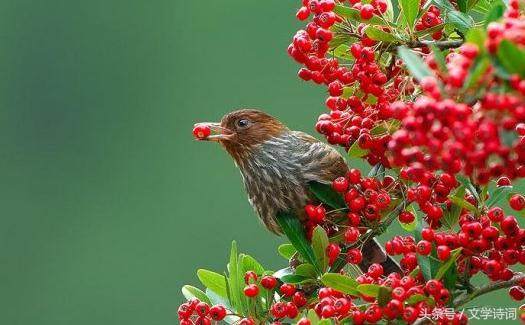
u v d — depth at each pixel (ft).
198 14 134.21
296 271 34.37
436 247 32.22
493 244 32.30
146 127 134.92
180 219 125.90
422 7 33.78
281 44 128.16
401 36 32.58
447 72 25.18
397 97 32.78
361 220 35.60
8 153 138.41
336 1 33.40
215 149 128.16
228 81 129.29
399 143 25.02
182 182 129.39
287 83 125.49
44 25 141.59
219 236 120.67
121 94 138.00
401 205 35.22
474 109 25.45
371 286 30.94
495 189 32.35
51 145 137.39
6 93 139.33
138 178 133.39
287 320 35.09
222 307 33.88
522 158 26.25
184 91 135.23
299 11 33.22
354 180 35.70
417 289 31.12
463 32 31.96
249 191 43.16
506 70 23.57
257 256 112.88
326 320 30.63
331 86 33.50
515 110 23.84
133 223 129.80
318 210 36.37
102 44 140.05
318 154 41.88
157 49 137.49
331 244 34.42
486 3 33.96
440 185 32.35
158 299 121.29
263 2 129.39
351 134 34.68
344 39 33.55
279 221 36.35
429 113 24.16
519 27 23.97
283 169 42.11
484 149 24.29
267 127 42.98
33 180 136.05
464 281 32.55
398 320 31.91
